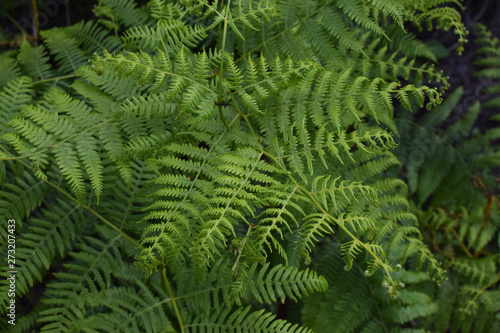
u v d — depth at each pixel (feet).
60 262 7.84
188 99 5.56
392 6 6.61
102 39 8.17
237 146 6.45
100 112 6.69
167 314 7.27
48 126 6.14
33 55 7.93
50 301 6.75
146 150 6.16
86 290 6.96
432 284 9.69
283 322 6.64
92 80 6.56
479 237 10.36
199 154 6.11
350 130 8.43
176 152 6.64
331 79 6.97
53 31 8.10
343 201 7.39
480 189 10.89
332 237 8.55
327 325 8.20
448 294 9.73
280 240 7.59
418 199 10.91
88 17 9.60
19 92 6.95
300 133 6.14
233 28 5.90
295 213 7.45
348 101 6.11
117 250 7.24
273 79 6.28
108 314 6.95
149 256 5.19
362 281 8.53
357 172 7.68
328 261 8.45
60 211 7.09
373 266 5.36
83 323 6.77
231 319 6.78
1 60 7.77
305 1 6.96
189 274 7.23
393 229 7.55
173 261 5.85
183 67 5.65
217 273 7.25
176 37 6.27
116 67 5.48
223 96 6.23
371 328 8.55
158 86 5.55
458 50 6.79
